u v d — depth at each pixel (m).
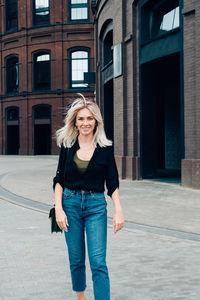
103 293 2.73
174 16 12.49
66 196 2.90
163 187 11.77
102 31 18.88
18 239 5.63
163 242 5.42
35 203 9.02
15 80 36.66
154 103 14.08
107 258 4.66
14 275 4.07
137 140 14.13
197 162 10.99
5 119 36.97
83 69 33.94
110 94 19.42
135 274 4.08
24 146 35.38
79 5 33.75
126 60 14.59
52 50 34.31
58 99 34.06
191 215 7.29
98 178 2.89
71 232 2.91
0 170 19.33
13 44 36.25
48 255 4.81
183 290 3.62
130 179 14.10
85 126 2.89
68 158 2.91
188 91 11.29
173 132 17.98
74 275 2.98
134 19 13.99
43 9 34.78
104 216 2.89
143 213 7.52
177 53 12.02
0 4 36.97
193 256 4.73
